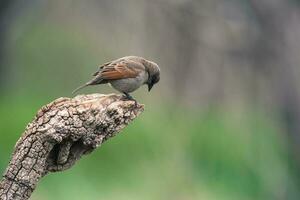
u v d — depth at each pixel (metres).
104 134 7.73
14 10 21.58
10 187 7.68
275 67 19.39
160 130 18.94
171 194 17.48
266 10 18.95
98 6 20.86
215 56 19.39
